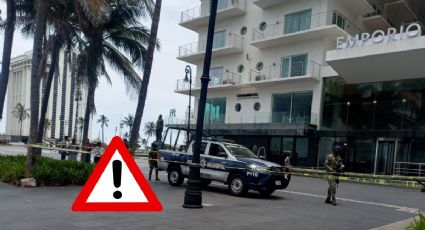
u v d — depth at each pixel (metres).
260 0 33.94
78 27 19.34
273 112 32.69
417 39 23.42
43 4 13.16
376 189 19.91
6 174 12.69
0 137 63.12
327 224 9.12
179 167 15.24
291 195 14.89
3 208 8.55
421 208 13.40
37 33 13.10
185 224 7.94
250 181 13.16
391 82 27.06
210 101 38.97
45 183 12.45
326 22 30.80
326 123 30.05
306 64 31.80
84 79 22.30
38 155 17.11
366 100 28.22
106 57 21.42
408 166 25.11
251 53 35.91
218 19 38.75
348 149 28.17
